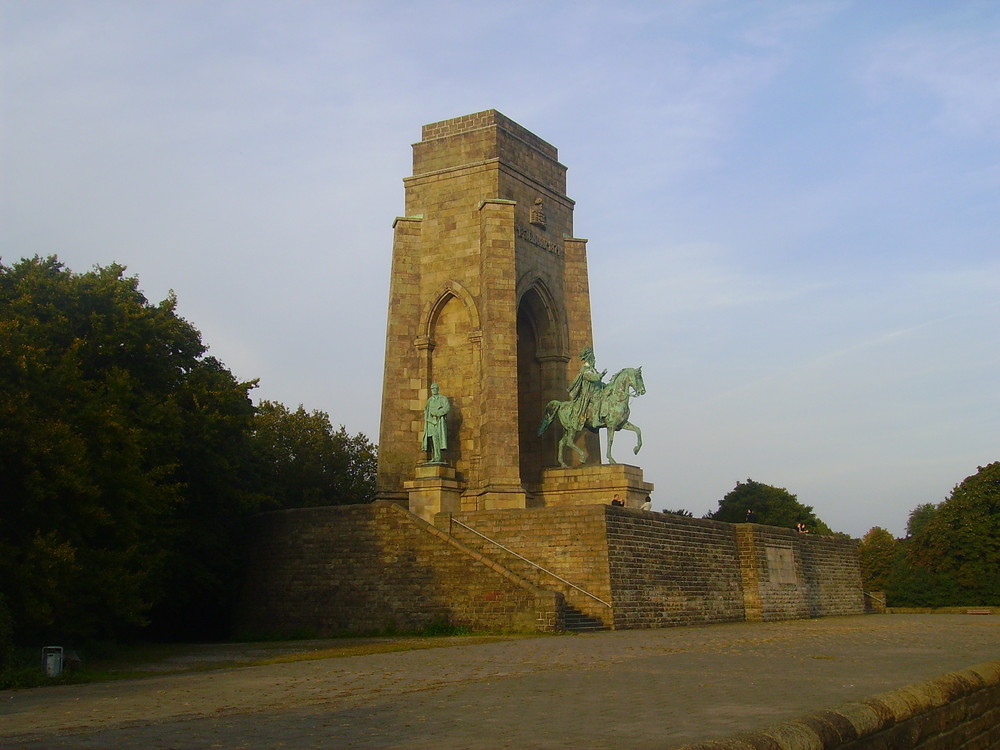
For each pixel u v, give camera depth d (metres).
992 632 33.81
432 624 40.50
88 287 42.28
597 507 39.69
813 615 54.81
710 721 11.65
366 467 77.56
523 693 15.71
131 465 34.84
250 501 46.78
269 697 16.45
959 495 82.31
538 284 56.06
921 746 13.46
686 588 43.91
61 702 16.78
